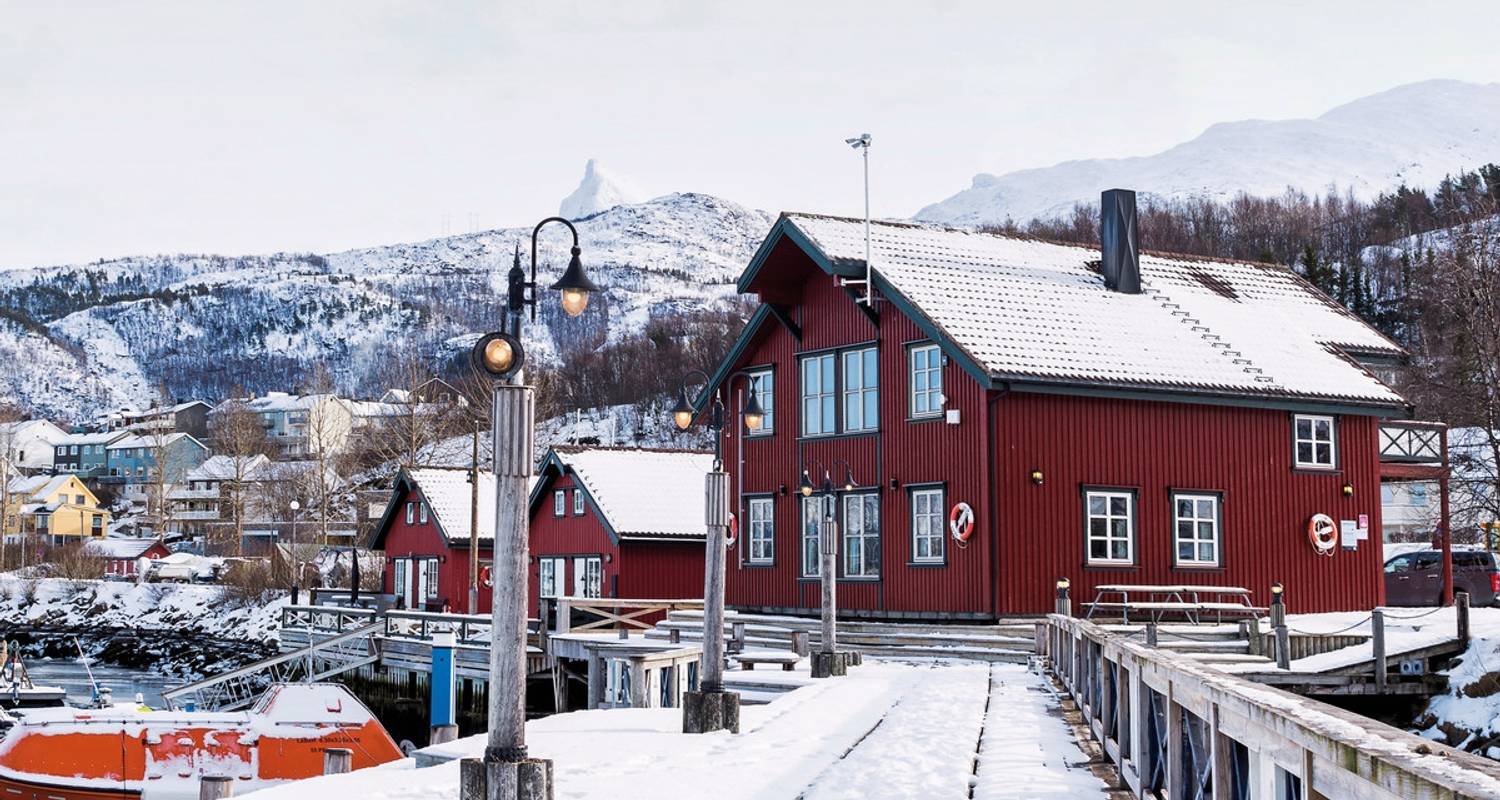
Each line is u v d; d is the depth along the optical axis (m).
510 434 10.56
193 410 189.25
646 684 21.83
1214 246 189.25
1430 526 60.66
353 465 105.50
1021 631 29.09
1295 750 5.59
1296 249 175.75
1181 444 32.16
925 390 31.80
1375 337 39.34
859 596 32.94
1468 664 25.72
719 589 16.64
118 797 21.66
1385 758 4.38
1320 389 33.69
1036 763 12.59
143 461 170.75
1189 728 8.41
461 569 56.59
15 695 35.47
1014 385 29.75
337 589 70.00
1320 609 33.47
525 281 10.98
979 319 31.61
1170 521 31.78
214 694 42.16
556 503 50.00
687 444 116.50
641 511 46.72
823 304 34.75
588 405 143.38
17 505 140.50
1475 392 47.19
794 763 13.14
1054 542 30.47
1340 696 25.62
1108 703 12.90
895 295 31.83
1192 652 26.91
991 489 29.95
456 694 39.28
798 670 25.80
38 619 80.44
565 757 13.98
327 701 23.34
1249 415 33.12
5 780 21.56
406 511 60.88
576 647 34.78
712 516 16.75
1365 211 190.00
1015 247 37.22
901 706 18.38
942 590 30.89
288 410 151.50
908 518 31.97
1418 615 31.92
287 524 103.62
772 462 36.00
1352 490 34.31
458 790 12.17
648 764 13.37
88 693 49.03
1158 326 34.50
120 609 78.75
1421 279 67.81
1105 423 31.30
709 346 149.88
